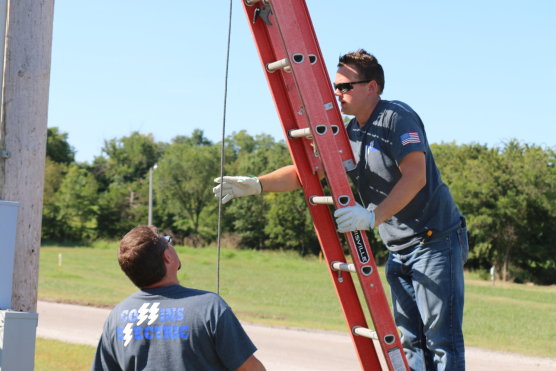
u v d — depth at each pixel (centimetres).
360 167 474
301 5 416
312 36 417
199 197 10106
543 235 6550
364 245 411
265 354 1444
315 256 8612
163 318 338
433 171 464
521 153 6631
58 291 2959
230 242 9600
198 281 4312
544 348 1827
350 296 443
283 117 446
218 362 334
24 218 584
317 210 445
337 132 420
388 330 412
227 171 10444
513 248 6619
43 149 596
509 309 3212
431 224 459
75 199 9875
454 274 461
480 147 7488
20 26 588
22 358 474
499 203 6334
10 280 501
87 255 6631
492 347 1783
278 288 3959
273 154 10788
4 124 586
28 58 586
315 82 404
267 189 475
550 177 6359
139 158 12744
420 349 487
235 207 9588
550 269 6575
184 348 331
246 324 2019
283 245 9300
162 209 10275
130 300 355
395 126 446
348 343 1695
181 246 8806
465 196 6488
